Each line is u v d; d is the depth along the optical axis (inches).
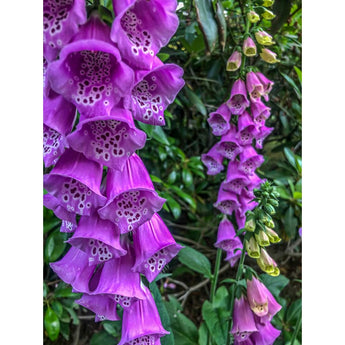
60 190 9.5
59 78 8.1
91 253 10.1
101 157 9.0
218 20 14.1
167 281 27.4
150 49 8.8
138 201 10.1
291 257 27.2
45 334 22.8
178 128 28.5
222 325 18.5
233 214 22.0
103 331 20.6
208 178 29.5
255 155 18.9
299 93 21.1
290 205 24.5
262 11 16.3
